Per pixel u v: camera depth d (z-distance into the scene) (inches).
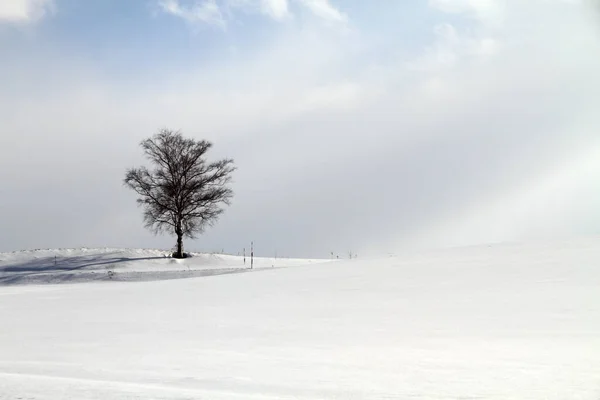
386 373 431.2
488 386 380.2
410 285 1002.7
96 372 454.3
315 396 352.5
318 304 886.4
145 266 2210.9
